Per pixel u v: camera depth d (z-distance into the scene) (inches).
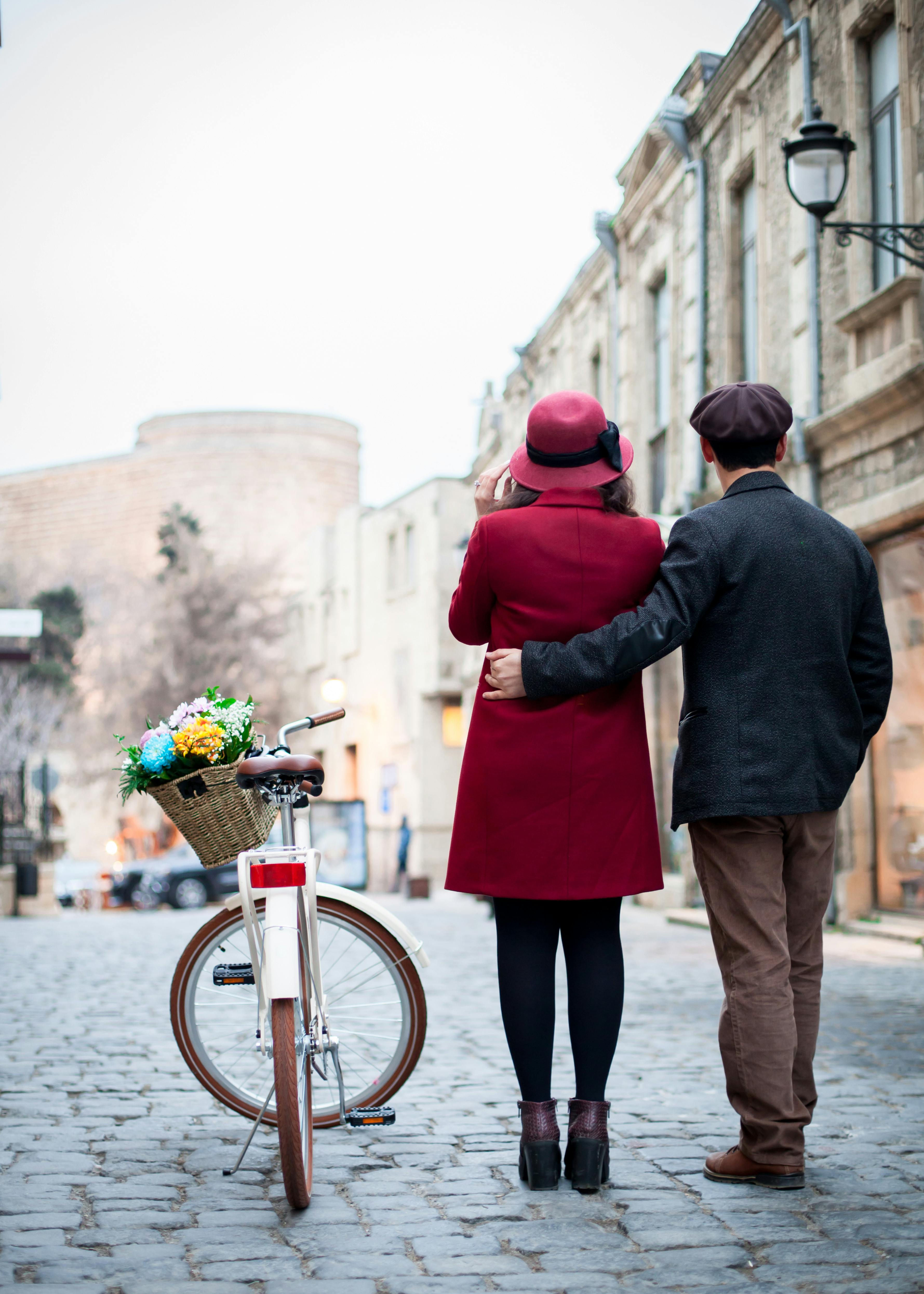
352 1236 117.5
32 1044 225.6
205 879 1046.4
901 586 441.4
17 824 983.6
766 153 528.7
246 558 1889.8
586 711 130.4
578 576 131.8
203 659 1784.0
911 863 434.3
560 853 128.5
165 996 300.4
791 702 131.6
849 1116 164.6
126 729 1785.2
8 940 502.9
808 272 479.5
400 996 155.7
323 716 147.1
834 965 351.6
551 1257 111.7
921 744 429.7
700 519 133.2
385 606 1396.4
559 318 857.5
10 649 854.5
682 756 135.2
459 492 1274.6
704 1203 126.3
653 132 643.5
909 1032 234.8
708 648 133.6
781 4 491.5
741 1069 131.6
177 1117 164.4
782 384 511.2
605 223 719.7
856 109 446.3
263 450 2207.2
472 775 133.0
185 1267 109.3
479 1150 147.9
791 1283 105.3
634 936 482.3
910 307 410.3
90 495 2282.2
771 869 132.0
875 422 432.8
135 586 1915.6
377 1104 155.6
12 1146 149.3
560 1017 258.7
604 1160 131.3
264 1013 133.3
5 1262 110.3
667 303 676.7
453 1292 103.6
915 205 406.6
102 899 1284.4
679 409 634.8
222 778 137.7
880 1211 123.7
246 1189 132.3
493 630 136.0
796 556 133.0
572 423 135.2
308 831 139.6
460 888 132.1
